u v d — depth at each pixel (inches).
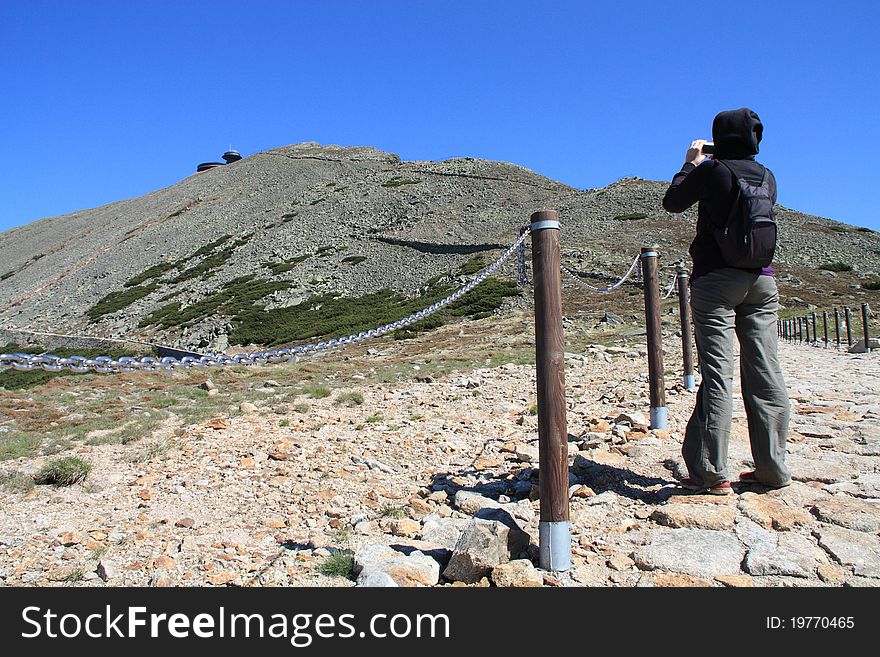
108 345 1550.2
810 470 188.7
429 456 272.2
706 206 162.6
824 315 688.4
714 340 167.3
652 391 257.4
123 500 217.2
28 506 211.0
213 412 378.9
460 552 139.1
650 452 219.6
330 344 233.5
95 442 305.7
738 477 187.9
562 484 137.5
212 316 1825.8
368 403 420.5
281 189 3503.9
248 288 2060.8
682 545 144.8
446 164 3604.8
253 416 370.6
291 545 171.2
